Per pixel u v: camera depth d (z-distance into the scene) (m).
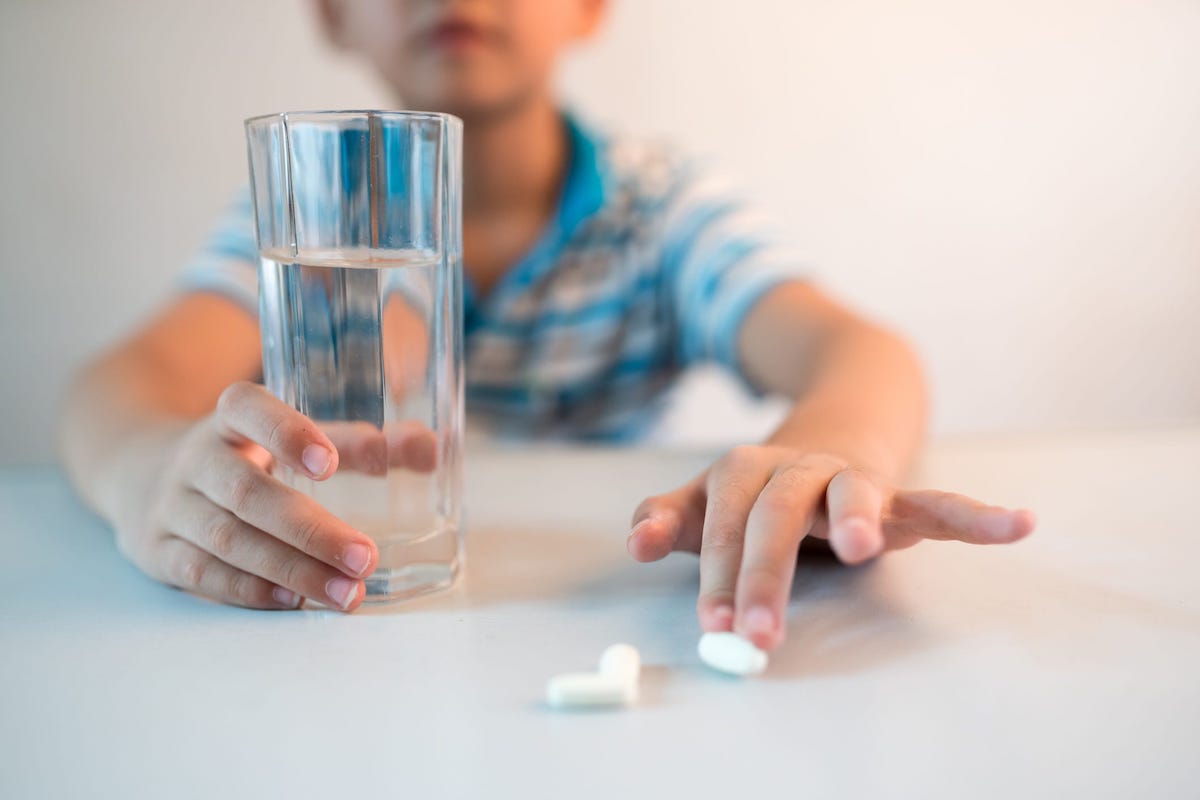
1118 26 1.52
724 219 1.02
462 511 0.46
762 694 0.37
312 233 0.41
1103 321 1.62
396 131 0.41
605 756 0.34
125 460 0.53
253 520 0.43
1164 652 0.39
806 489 0.42
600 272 1.06
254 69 1.41
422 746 0.34
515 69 0.98
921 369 0.68
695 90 1.47
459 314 0.45
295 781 0.33
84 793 0.33
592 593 0.45
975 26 1.50
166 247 1.45
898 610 0.43
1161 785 0.32
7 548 0.51
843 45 1.48
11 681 0.38
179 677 0.38
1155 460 0.65
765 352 0.84
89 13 1.37
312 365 0.42
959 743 0.34
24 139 1.39
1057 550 0.49
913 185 1.53
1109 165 1.57
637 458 0.66
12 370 1.45
